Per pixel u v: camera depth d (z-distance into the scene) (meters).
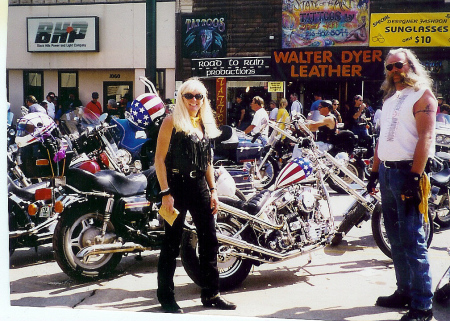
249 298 3.70
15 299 3.68
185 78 11.77
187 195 3.32
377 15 10.23
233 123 11.52
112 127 4.89
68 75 13.01
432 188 5.55
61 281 4.09
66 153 4.37
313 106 9.91
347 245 5.07
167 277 3.40
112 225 4.07
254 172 7.06
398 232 3.40
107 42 12.58
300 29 10.83
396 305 3.50
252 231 3.87
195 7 11.28
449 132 5.94
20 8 12.55
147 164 5.28
